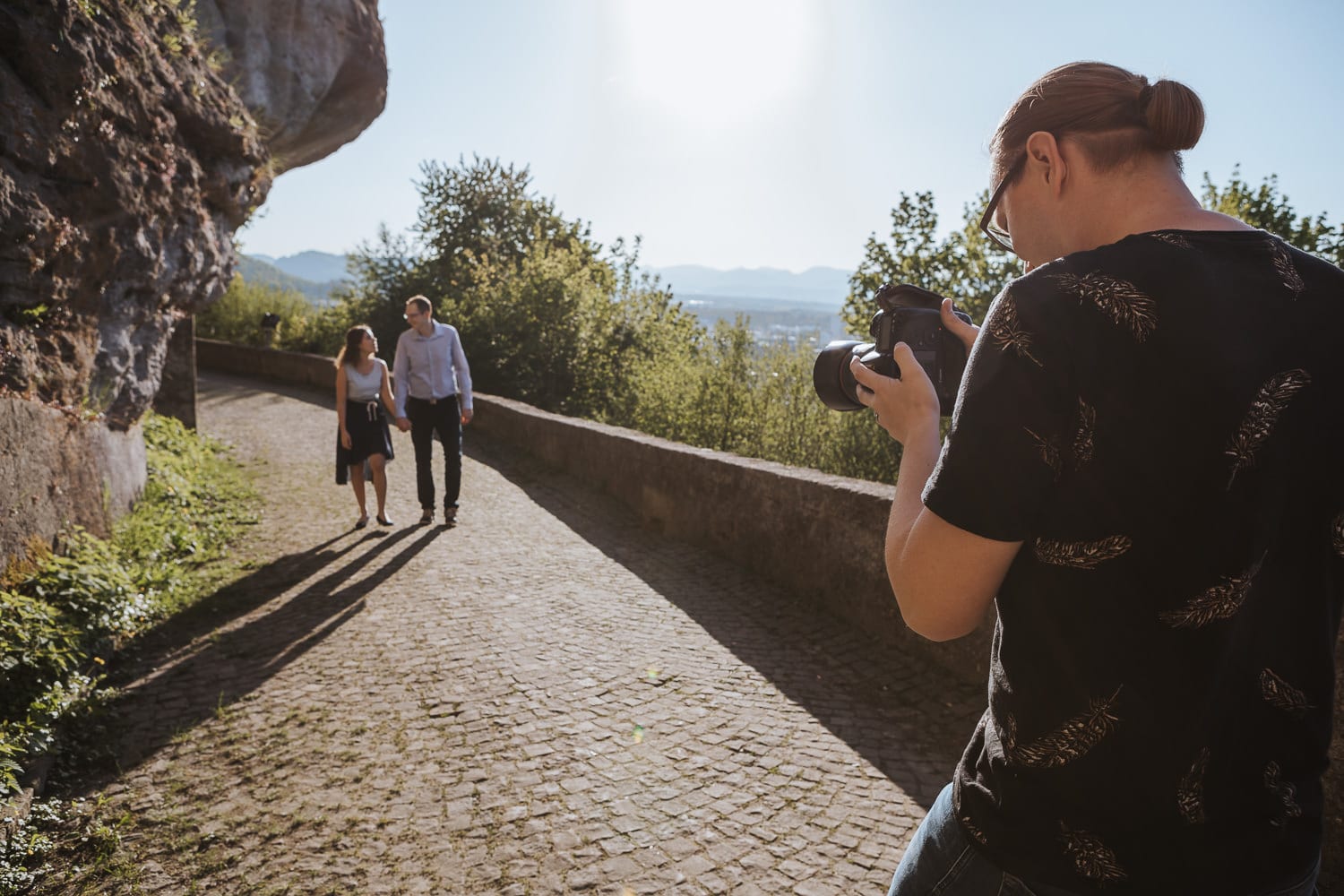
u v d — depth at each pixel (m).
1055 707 0.89
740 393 10.59
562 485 9.10
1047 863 0.89
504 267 21.86
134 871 2.68
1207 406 0.81
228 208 8.10
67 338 5.46
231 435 11.71
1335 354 0.86
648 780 3.22
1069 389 0.85
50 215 5.04
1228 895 0.85
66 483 5.24
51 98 5.07
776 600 5.39
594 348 17.58
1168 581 0.82
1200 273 0.85
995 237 1.16
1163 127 0.92
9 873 2.59
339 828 2.91
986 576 0.89
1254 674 0.86
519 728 3.65
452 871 2.67
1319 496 0.86
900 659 4.42
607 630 4.89
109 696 3.88
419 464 7.40
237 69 12.60
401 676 4.21
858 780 3.24
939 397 1.16
